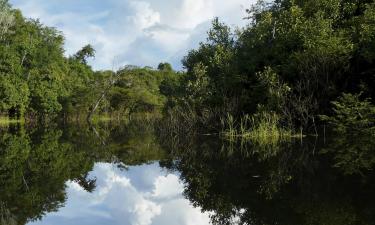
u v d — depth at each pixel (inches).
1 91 1791.3
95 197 387.9
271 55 924.6
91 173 526.3
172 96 1200.8
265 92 860.6
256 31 964.0
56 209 340.8
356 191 330.0
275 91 815.7
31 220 306.7
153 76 2903.5
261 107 849.5
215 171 495.2
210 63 1053.8
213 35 1087.6
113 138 1068.5
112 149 802.2
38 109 2032.5
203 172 497.4
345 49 753.6
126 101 2415.1
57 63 2269.9
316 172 422.0
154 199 375.2
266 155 585.6
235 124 958.4
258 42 957.2
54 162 626.2
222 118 947.3
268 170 467.2
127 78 2434.8
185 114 1034.1
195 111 1036.5
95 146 863.7
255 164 517.7
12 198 382.0
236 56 1002.1
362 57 780.6
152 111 2492.6
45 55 2128.4
